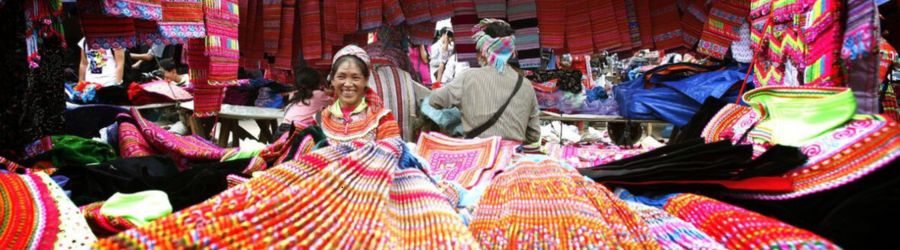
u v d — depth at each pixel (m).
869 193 1.21
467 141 2.40
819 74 1.80
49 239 1.28
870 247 1.19
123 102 4.45
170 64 6.12
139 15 2.41
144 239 0.91
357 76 3.24
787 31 2.28
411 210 1.28
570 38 4.48
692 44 4.41
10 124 2.07
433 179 1.61
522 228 1.28
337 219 1.11
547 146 2.55
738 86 4.40
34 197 1.39
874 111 1.49
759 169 1.46
